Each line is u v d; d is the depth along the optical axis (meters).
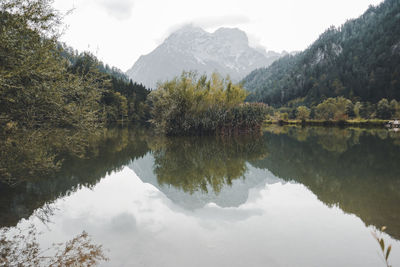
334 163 14.78
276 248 5.09
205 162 15.51
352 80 122.56
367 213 6.97
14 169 10.25
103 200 8.24
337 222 6.41
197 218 6.77
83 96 10.21
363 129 53.69
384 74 113.44
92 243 5.29
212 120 31.81
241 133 36.34
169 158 16.86
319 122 75.31
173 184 10.55
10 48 6.73
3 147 8.30
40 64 7.47
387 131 46.06
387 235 5.61
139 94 85.12
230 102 33.28
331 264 4.51
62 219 6.62
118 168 13.32
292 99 155.62
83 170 12.43
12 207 7.41
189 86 30.00
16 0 7.22
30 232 5.83
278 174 12.30
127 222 6.46
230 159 16.53
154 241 5.39
